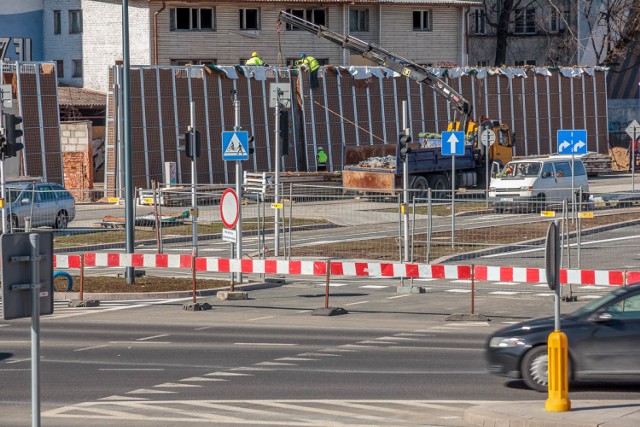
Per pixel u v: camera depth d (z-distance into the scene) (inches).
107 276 2677.2
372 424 1146.7
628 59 6943.9
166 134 5009.8
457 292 2413.9
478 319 2009.1
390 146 5002.5
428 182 4633.4
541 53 7091.5
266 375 1445.6
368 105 5561.0
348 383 1384.1
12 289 884.6
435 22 6589.6
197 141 2677.2
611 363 1320.1
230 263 2285.9
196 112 5083.7
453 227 2938.0
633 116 6968.5
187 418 1180.5
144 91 4950.8
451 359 1572.3
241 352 1647.4
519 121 6102.4
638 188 4958.2
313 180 4633.4
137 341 1772.9
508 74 6063.0
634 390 1349.7
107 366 1531.7
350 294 2409.0
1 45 6289.4
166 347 1705.2
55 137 4808.1
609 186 5123.0
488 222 3393.2
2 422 1172.5
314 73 5403.5
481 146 4864.7
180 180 5044.3
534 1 7027.6
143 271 2716.5
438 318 2050.9
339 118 5462.6
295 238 3275.1
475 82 5959.6
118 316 2108.8
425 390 1338.6
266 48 6117.1
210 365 1529.3
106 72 6131.9
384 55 5022.1
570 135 3361.2
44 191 3115.2
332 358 1584.6
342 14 6274.6
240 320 2042.3
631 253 2866.6
